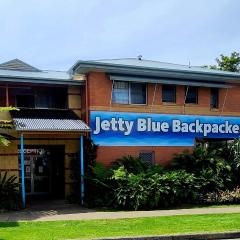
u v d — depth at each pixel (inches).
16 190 776.3
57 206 775.7
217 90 975.6
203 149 888.9
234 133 982.4
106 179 775.1
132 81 879.7
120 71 860.6
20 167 837.8
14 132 832.9
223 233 498.0
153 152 898.1
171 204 773.9
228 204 797.9
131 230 510.0
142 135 890.1
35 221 595.2
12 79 831.7
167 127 914.1
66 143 865.5
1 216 660.7
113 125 865.5
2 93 848.9
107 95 863.7
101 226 540.7
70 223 569.6
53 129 761.6
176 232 496.7
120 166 801.6
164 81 893.8
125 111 878.4
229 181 850.8
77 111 893.2
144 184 753.6
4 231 504.7
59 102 898.7
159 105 909.8
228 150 901.2
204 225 541.3
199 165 862.5
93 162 822.5
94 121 850.1
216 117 965.2
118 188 751.7
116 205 742.5
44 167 929.5
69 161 862.5
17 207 737.6
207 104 958.4
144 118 894.4
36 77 847.1
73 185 853.8
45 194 922.7
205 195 802.2
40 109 866.8
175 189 766.5
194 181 807.1
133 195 732.7
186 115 934.4
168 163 906.7
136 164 831.1
